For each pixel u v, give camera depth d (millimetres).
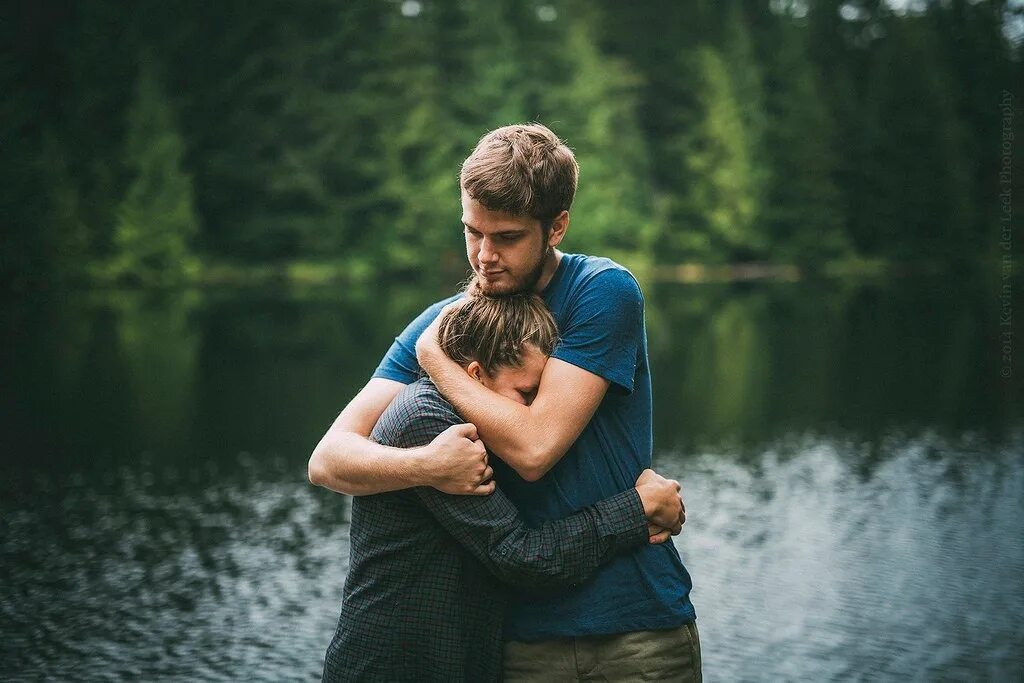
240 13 38625
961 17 47594
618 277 2184
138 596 7488
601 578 2166
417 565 2139
